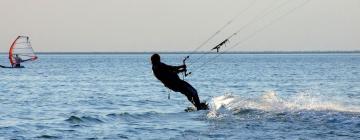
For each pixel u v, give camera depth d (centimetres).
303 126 3025
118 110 4319
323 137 2725
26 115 3934
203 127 3130
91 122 3384
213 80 9669
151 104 4850
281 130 2938
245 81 9294
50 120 3572
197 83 8681
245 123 3191
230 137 2795
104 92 6606
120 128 3148
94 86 7975
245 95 6125
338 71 13725
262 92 6619
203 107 3825
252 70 15238
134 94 6188
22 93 6488
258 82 8944
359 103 4422
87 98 5628
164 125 3247
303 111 3488
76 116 3575
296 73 12688
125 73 13500
